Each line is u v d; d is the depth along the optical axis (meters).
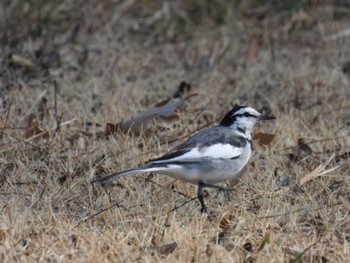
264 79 16.64
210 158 10.50
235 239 9.70
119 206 10.62
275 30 19.28
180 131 13.38
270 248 9.46
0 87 15.46
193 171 10.48
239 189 11.27
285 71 17.09
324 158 12.32
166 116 13.62
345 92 15.91
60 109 14.41
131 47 18.02
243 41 18.88
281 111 14.99
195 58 17.72
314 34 19.28
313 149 12.85
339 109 14.77
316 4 19.94
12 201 10.46
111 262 8.97
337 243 9.59
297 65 17.55
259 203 10.83
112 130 13.19
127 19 19.05
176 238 9.54
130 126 13.19
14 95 14.75
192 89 15.98
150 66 17.23
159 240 9.51
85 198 10.95
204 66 17.31
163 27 19.00
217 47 18.27
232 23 19.33
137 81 16.25
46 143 12.73
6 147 12.43
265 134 12.87
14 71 16.30
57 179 11.50
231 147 10.68
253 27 19.28
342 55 17.84
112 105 14.40
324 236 9.95
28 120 13.28
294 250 9.42
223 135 10.77
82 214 10.49
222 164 10.59
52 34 18.05
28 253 9.25
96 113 14.41
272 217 10.27
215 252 9.14
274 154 12.51
